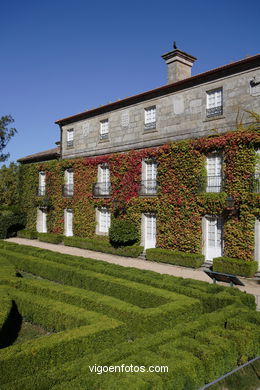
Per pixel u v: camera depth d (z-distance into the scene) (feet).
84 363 16.22
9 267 38.96
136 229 62.59
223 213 49.11
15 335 25.21
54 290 29.89
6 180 119.24
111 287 32.68
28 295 28.48
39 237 82.94
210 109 52.80
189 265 50.19
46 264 42.37
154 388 14.56
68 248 70.69
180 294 28.81
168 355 17.15
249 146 46.62
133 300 30.48
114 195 67.67
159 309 24.79
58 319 24.54
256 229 45.78
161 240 57.67
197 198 52.49
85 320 22.62
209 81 52.80
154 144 61.41
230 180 48.47
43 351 17.90
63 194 81.92
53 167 85.25
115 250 62.03
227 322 22.08
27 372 17.34
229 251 48.08
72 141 82.07
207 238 52.31
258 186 45.96
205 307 28.58
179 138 57.11
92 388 14.20
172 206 56.18
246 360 19.22
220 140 49.62
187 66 64.49
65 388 14.10
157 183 59.00
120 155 66.74
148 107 63.10
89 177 74.64
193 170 53.36
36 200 89.86
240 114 48.70
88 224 74.28
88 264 42.01
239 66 48.70
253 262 44.24
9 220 88.79
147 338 19.17
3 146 106.73
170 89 58.44
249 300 28.25
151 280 33.45
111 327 20.88
